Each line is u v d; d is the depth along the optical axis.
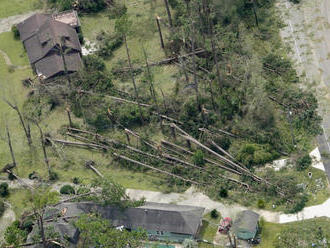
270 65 149.38
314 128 133.12
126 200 119.69
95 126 143.62
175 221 114.88
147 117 142.00
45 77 154.38
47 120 147.62
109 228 111.88
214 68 149.88
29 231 120.00
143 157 133.88
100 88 149.38
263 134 132.12
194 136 136.12
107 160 136.00
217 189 124.12
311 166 125.44
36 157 139.50
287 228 113.81
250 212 115.00
